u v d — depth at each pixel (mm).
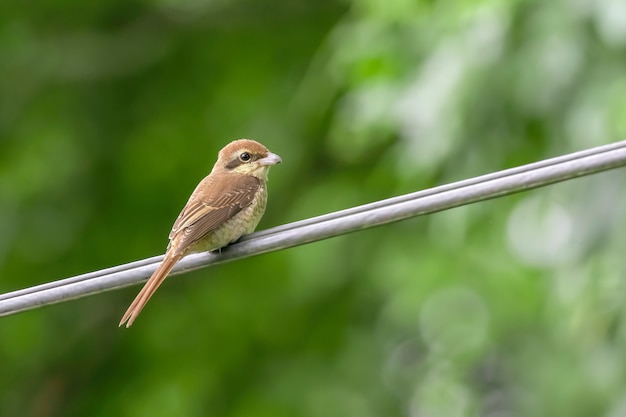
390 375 16203
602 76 11242
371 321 16156
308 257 15320
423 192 7641
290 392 15922
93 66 17297
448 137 11930
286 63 17203
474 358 14898
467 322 14828
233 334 16734
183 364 16734
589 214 11484
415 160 12117
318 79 15164
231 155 9930
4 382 17156
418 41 12430
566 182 11883
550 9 11414
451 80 11742
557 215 12547
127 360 17109
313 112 15805
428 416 16359
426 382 16062
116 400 16750
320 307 16266
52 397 17062
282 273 16578
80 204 17000
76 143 16984
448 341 15055
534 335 14141
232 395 16438
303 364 16172
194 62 17531
